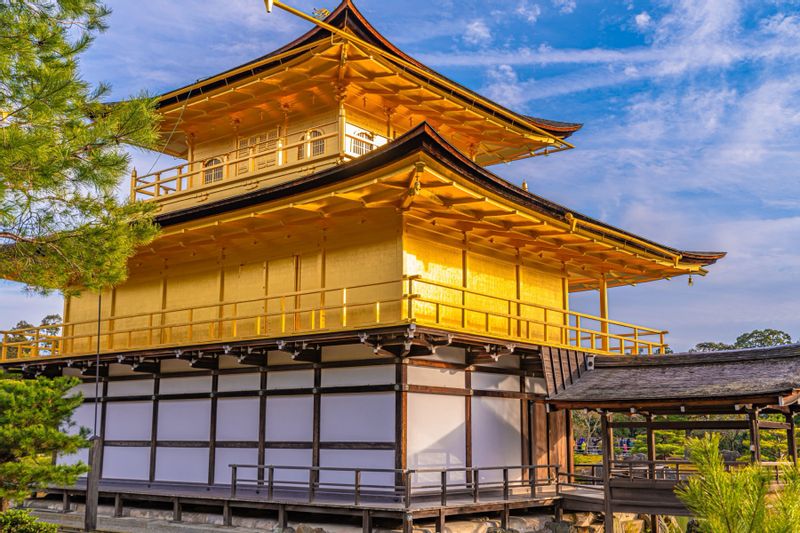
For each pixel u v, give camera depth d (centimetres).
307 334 2158
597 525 2441
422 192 2094
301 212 2298
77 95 1447
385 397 2178
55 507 2773
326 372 2328
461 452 2325
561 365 2509
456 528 2048
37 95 1336
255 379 2514
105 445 2939
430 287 2339
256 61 2645
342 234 2425
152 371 2828
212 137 3122
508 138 3178
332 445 2266
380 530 1970
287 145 2852
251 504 2147
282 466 2138
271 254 2620
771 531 846
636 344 3016
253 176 2789
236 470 2375
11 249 1420
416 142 1858
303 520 2175
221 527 2198
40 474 1867
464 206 2233
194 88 2775
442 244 2422
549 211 2389
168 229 2564
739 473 920
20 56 1375
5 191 1316
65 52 1436
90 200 1452
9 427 1883
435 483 2209
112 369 3019
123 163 1408
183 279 2900
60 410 2044
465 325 2369
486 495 2322
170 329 2889
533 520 2297
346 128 2688
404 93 2680
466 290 2180
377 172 1994
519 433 2591
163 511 2445
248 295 2667
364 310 2316
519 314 2717
